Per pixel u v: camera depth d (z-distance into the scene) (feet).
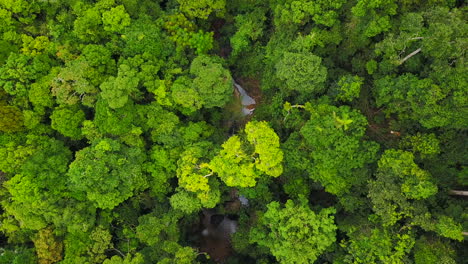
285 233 63.26
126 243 73.77
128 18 73.00
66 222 67.10
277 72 71.41
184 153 70.69
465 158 66.13
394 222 62.90
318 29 73.26
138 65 71.72
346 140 64.08
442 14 60.08
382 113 74.02
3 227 69.41
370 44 72.33
